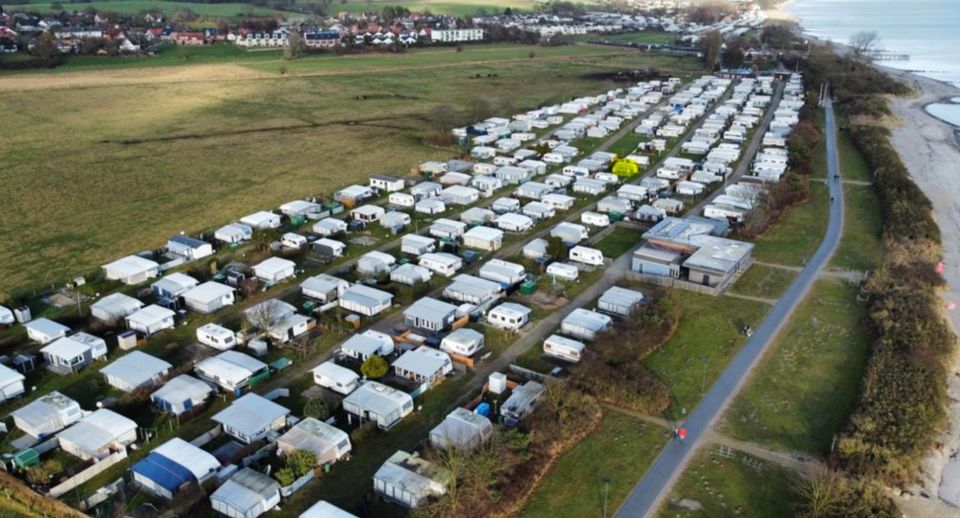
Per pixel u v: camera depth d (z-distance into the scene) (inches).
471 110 7352.4
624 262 3779.5
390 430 2383.1
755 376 2701.8
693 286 3432.6
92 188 4827.8
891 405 2418.8
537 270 3663.9
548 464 2201.0
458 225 4099.4
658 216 4367.6
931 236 3969.0
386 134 6466.5
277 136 6353.3
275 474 2090.3
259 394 2573.8
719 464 2204.7
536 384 2554.1
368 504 2017.7
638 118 7337.6
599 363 2664.9
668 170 5231.3
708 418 2440.9
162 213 4375.0
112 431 2277.3
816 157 5895.7
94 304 3125.0
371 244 3988.7
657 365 2783.0
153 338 2962.6
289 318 3019.2
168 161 5511.8
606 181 5059.1
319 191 4822.8
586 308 3253.0
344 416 2470.5
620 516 1984.5
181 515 1964.8
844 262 3767.2
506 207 4461.1
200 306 3176.7
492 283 3356.3
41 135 6284.5
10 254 3735.2
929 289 3376.0
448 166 5324.8
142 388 2539.4
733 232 4163.4
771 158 5590.6
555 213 4527.6
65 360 2701.8
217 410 2498.8
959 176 5428.2
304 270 3627.0
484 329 3068.4
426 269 3528.5
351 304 3189.0
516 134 6318.9
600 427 2390.5
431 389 2625.5
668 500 2047.2
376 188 4886.8
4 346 2856.8
